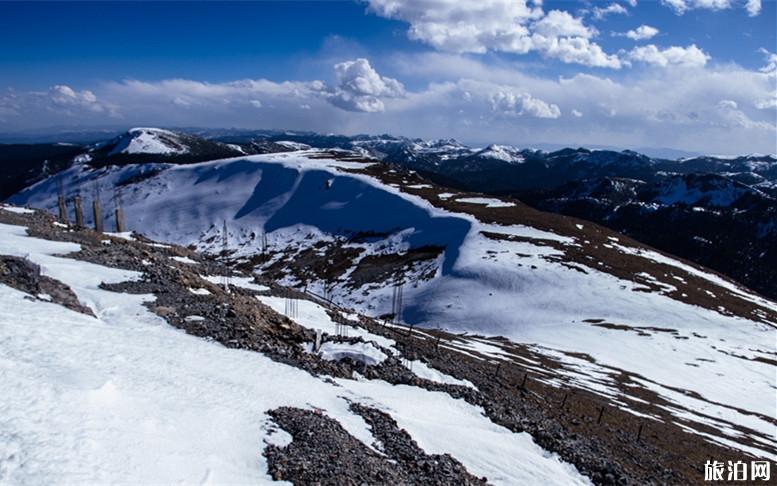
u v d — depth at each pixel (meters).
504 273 79.31
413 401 24.78
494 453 21.03
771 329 69.31
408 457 17.78
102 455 11.44
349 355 27.77
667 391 45.94
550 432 25.67
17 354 15.76
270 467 13.64
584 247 94.00
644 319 67.81
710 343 62.47
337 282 93.44
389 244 107.44
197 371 19.31
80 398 13.62
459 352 42.41
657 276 84.88
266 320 29.59
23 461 10.35
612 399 39.31
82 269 31.42
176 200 163.12
